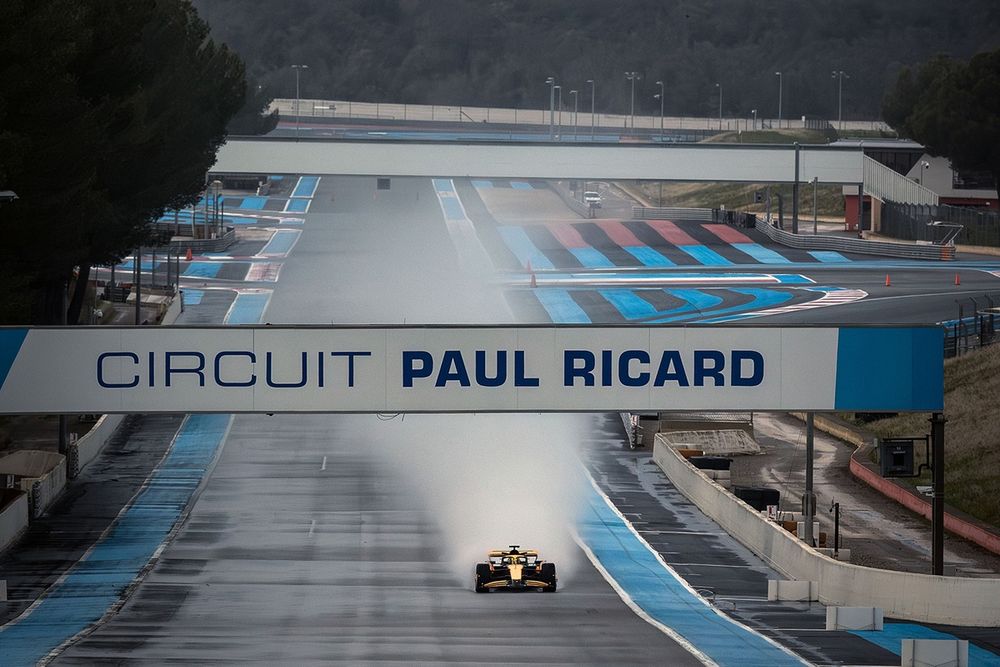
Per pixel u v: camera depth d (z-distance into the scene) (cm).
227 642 15662
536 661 14662
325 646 15425
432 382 17612
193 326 17600
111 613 17562
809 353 17862
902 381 17975
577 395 17712
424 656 14875
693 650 15300
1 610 17812
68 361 17588
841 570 18562
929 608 17400
